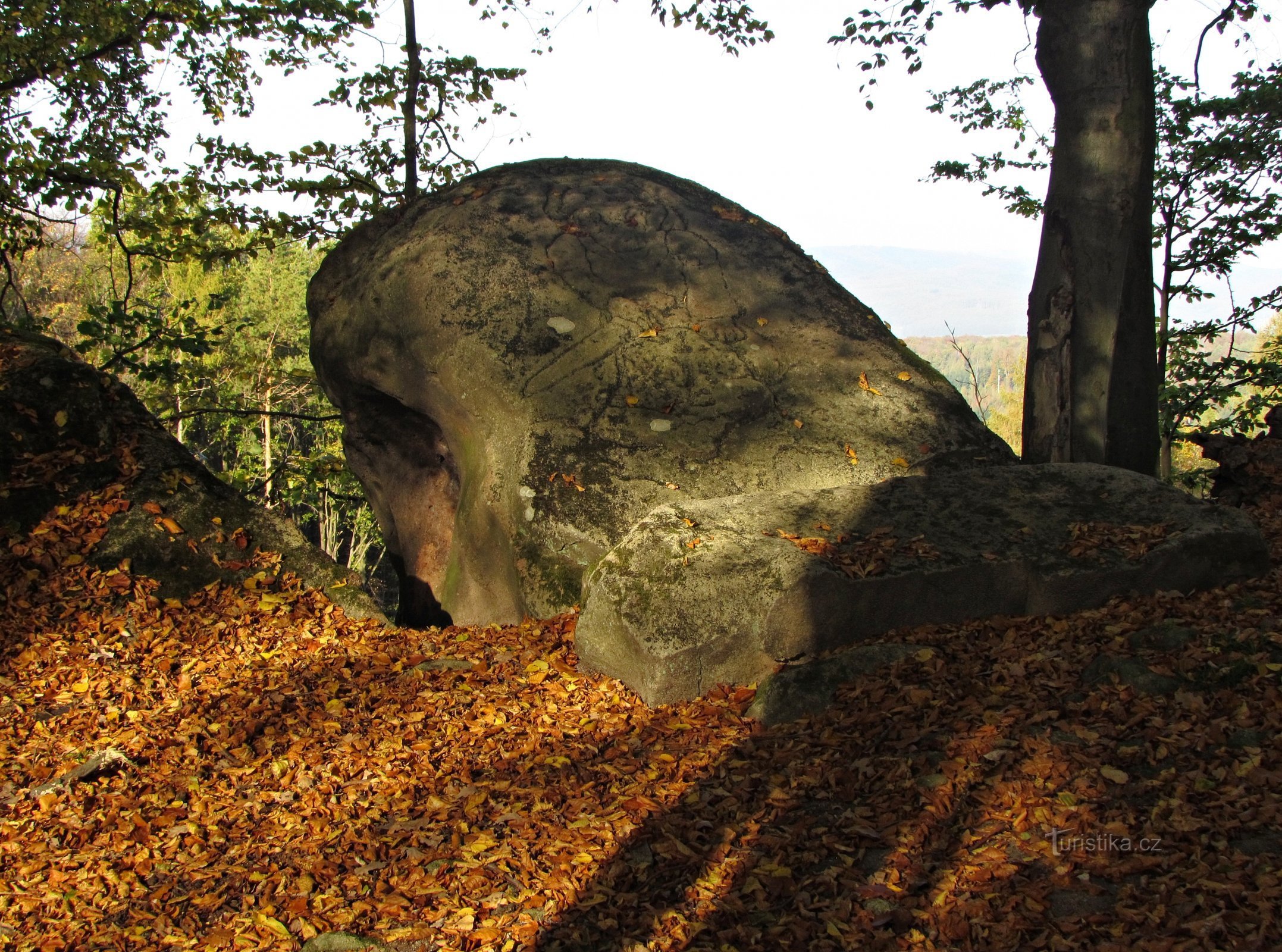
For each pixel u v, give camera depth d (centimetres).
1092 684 461
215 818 432
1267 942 288
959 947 314
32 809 439
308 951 341
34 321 1186
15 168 1163
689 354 759
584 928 349
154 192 1294
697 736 475
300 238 1395
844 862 364
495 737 495
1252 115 1315
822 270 874
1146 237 822
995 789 392
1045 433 747
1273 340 1591
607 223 843
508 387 732
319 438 3042
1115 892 327
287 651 604
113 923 363
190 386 1486
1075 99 723
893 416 756
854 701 480
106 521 667
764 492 633
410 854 399
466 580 743
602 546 653
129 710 531
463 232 812
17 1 1141
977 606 550
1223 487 818
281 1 1277
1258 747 389
